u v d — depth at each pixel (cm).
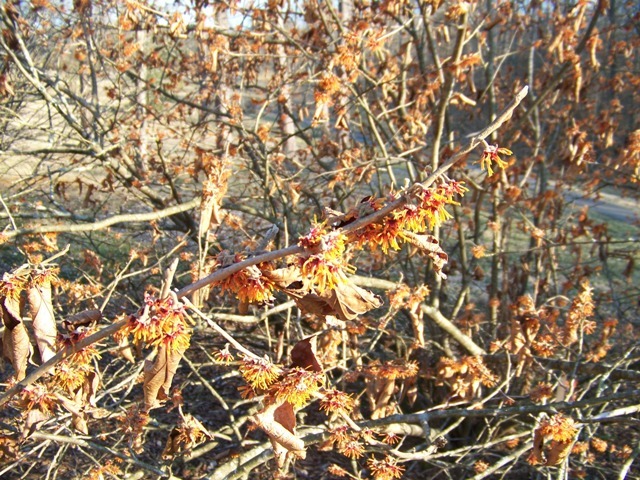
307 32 542
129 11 466
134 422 326
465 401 376
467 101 437
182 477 438
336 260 146
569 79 503
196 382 465
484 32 545
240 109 532
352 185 537
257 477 433
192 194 658
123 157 514
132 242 675
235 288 168
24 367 195
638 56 704
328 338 381
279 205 648
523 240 873
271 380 184
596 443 391
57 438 302
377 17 484
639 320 642
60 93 494
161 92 536
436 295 481
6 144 537
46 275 196
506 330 500
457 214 513
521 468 458
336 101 502
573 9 489
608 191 1334
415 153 557
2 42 427
